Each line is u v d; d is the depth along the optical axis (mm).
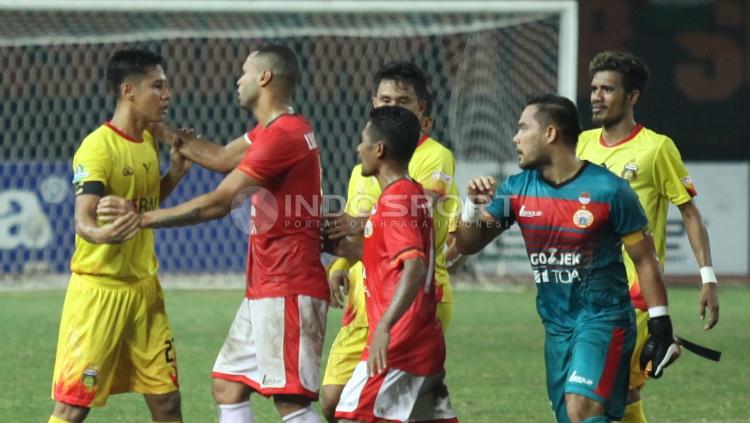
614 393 18312
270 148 18672
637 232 18234
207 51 54719
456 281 51906
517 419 25781
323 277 19453
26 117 53062
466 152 52000
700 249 22188
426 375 18375
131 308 19953
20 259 50062
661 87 59344
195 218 18453
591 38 59156
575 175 18297
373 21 49219
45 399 27219
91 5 44844
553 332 18688
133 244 19828
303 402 19312
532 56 51312
